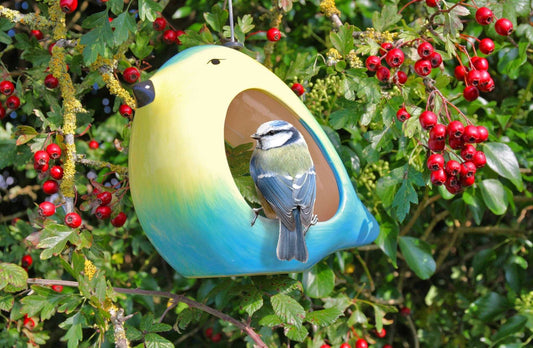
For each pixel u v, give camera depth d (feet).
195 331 14.03
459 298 13.98
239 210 6.73
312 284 9.96
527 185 14.16
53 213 8.34
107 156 12.84
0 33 9.14
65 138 8.71
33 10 13.51
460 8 8.44
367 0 12.91
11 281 7.99
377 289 13.37
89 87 9.82
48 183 8.88
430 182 8.75
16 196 14.44
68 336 7.83
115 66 9.33
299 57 9.70
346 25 8.95
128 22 8.56
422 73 8.39
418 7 11.75
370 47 8.80
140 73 9.78
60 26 8.93
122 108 9.66
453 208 12.02
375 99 8.70
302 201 6.67
